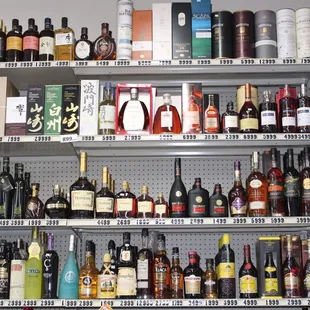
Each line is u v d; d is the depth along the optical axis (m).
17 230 3.57
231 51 3.31
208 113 3.23
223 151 3.56
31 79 3.49
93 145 3.37
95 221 3.07
